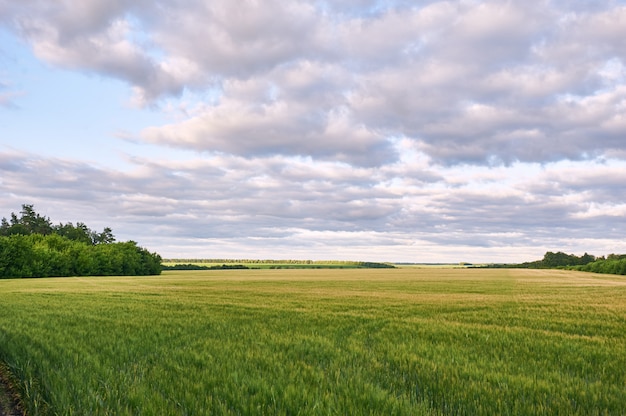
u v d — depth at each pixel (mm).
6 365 8930
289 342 11820
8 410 6285
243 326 15547
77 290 39625
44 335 12492
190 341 12133
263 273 125625
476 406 6051
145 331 13930
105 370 8047
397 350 10586
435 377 7824
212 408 5805
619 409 6016
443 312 21203
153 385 7082
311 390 6688
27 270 87375
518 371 8500
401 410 5602
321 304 25797
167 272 147125
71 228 145625
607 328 15430
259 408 5699
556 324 16281
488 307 23938
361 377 7629
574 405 6250
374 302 27500
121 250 127125
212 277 90562
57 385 6734
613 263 125125
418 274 113000
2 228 128000
